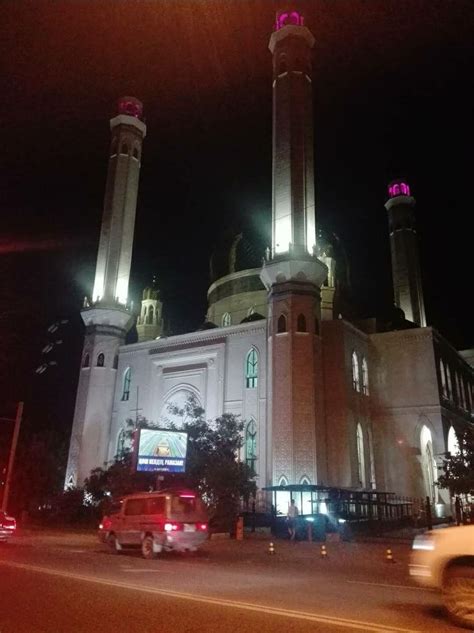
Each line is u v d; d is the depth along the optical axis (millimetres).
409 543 25844
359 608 9531
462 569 8570
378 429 43938
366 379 44531
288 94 45438
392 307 54281
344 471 38031
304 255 40250
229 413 40562
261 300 50656
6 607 9078
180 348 47875
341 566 17000
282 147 43875
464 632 7914
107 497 35375
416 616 8922
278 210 42438
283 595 10867
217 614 8750
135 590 10992
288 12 49656
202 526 18469
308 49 47844
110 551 20359
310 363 38031
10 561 15953
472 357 56969
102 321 50750
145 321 65938
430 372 43625
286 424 36500
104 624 7945
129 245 53719
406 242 61406
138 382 49344
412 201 63500
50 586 11305
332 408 39875
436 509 39719
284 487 30953
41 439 52781
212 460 32969
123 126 56781
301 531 27531
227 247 55906
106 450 47781
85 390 48500
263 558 19328
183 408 42750
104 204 54781
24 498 47250
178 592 10898
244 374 43469
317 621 8297
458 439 35625
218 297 54469
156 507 18531
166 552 20062
